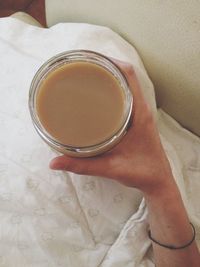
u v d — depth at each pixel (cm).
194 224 32
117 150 25
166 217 28
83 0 34
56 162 24
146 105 26
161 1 28
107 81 22
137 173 25
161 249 29
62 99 22
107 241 30
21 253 28
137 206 30
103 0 32
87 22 36
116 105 22
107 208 29
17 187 27
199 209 33
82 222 29
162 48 31
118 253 29
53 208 28
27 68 31
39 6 56
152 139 26
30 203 27
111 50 32
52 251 28
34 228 28
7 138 28
